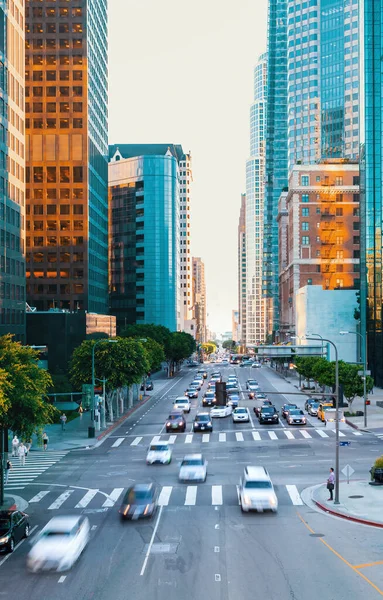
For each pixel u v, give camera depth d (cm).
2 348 3903
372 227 10194
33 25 13062
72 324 9769
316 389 9181
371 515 2953
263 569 2247
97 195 14088
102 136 14875
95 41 14000
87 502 3359
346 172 14800
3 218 7631
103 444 5422
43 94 13000
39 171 12962
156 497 3294
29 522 2981
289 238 16175
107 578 2178
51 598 2005
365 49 10431
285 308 17738
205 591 2036
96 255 13875
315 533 2709
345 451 4722
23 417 3584
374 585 2078
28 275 12900
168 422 5988
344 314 11544
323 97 18600
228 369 16900
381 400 8181
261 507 3042
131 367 6794
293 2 19262
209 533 2714
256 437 5478
